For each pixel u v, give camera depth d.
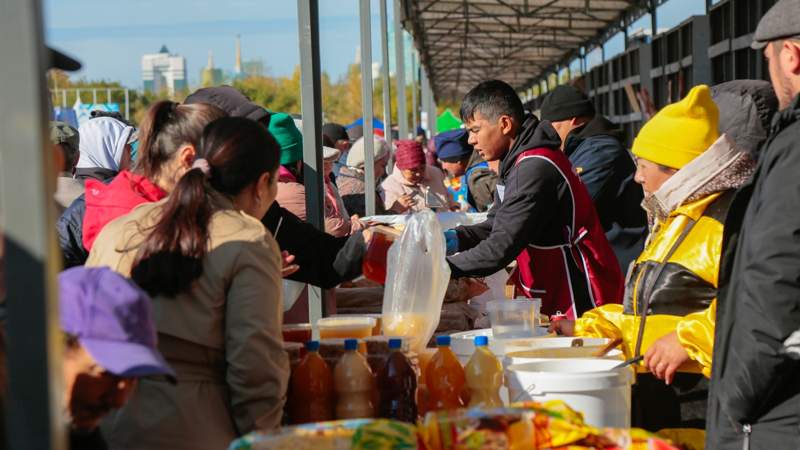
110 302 1.78
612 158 5.17
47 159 1.31
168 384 2.33
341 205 5.95
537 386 2.50
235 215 2.42
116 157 4.61
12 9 1.27
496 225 3.84
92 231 2.86
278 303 2.40
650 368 2.73
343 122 52.56
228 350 2.34
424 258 3.03
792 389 2.21
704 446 2.64
